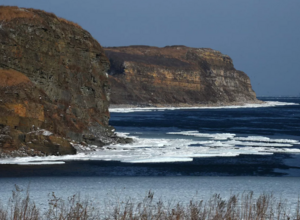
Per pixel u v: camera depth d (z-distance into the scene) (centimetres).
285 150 8350
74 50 9112
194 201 4066
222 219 3122
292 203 4000
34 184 4856
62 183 4950
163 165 6538
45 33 8319
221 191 4616
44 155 6812
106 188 4694
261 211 3203
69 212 3269
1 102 6800
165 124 15288
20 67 7706
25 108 6975
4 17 7938
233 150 8312
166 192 4525
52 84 8231
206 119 18600
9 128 6619
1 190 4459
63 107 8325
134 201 4025
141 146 8650
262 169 6378
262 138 10638
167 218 3119
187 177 5550
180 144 9112
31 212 3219
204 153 7881
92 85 9431
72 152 7156
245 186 4934
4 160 6319
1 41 7562
